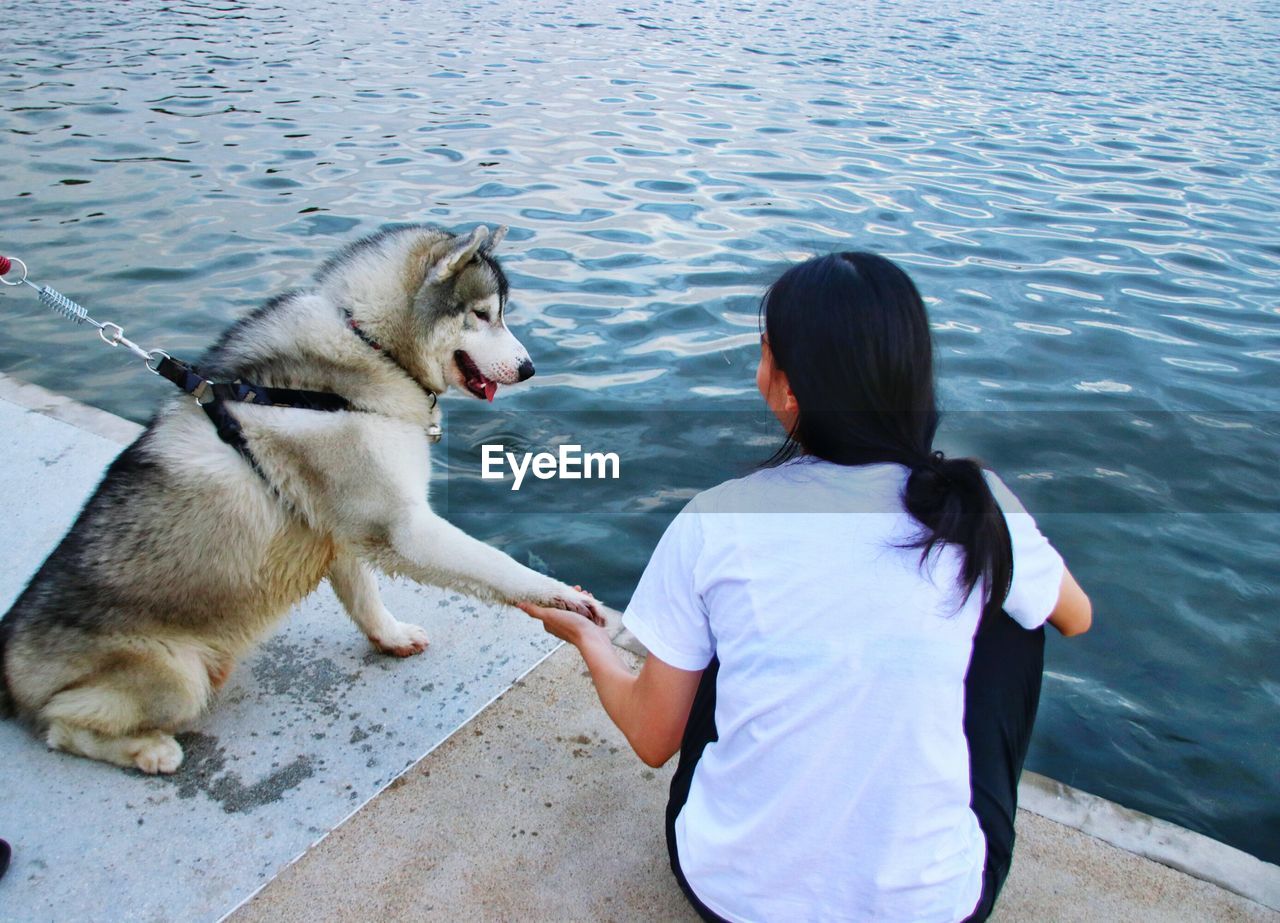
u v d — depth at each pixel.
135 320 5.87
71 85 11.12
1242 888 2.21
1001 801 1.81
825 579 1.54
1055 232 7.88
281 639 2.99
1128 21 19.75
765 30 16.86
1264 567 3.96
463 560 2.54
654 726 1.86
